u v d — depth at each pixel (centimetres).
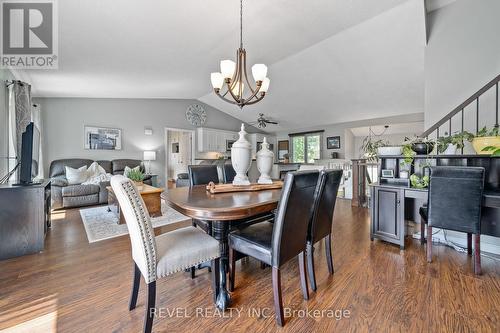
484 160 229
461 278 186
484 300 157
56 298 162
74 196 437
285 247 140
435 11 312
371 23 328
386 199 261
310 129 802
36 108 473
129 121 611
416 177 248
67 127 527
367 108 584
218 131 779
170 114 684
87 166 527
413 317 142
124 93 539
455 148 241
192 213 140
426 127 316
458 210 200
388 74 439
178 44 296
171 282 184
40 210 240
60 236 285
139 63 345
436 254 235
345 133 714
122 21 229
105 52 295
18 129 334
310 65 458
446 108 299
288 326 136
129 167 549
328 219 191
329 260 197
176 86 521
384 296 163
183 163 873
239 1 224
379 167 279
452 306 152
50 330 132
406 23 316
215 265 155
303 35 326
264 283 183
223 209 136
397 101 526
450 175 201
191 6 220
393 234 255
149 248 126
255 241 152
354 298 162
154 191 367
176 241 149
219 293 153
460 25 290
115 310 150
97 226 324
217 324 138
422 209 235
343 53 406
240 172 220
